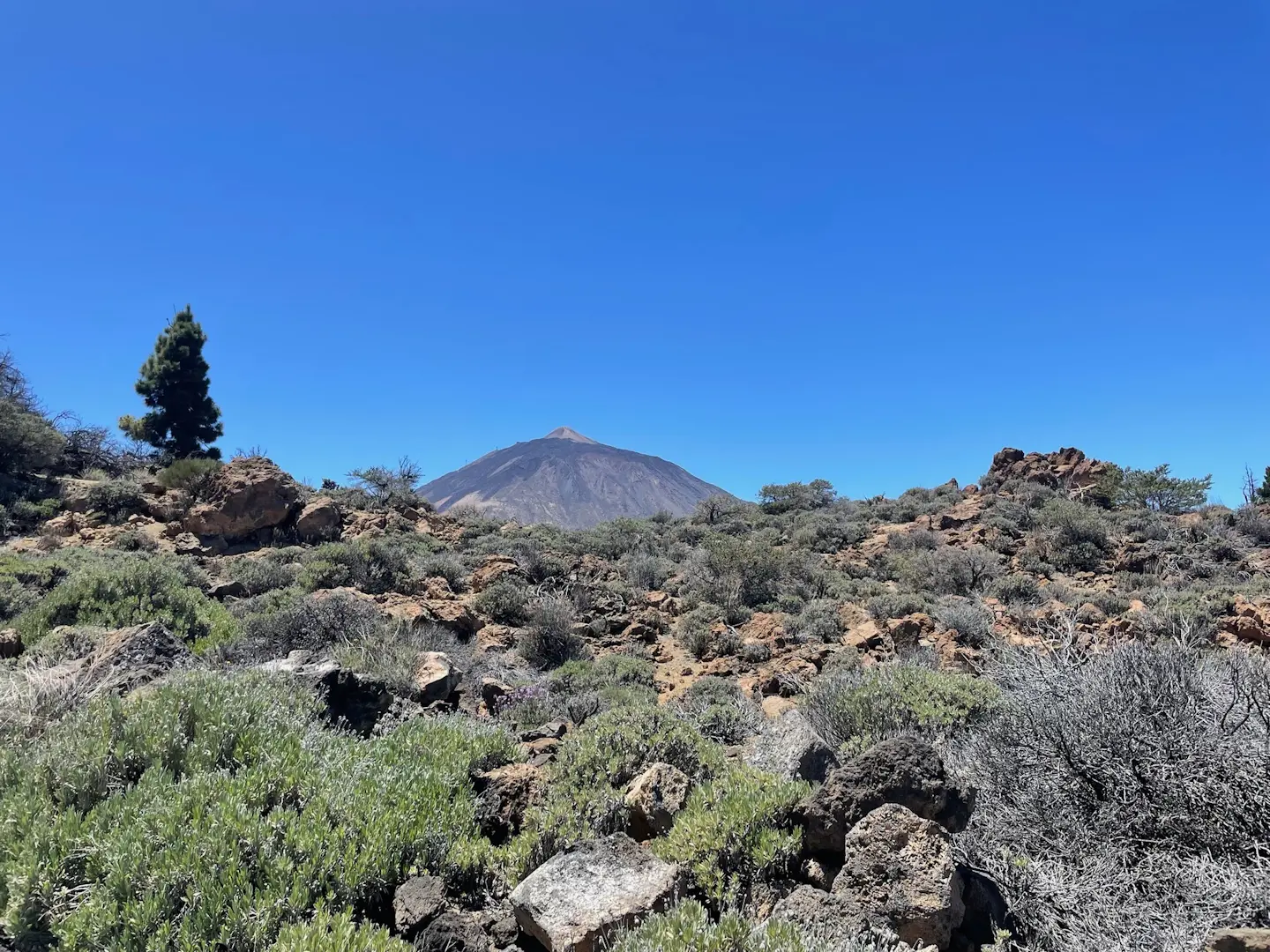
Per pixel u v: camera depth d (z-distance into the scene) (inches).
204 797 147.3
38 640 338.0
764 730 265.6
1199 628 530.9
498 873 152.4
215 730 178.2
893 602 676.7
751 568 839.1
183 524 909.8
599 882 129.6
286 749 178.7
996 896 131.0
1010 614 623.5
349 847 140.3
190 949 113.1
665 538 1261.1
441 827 159.2
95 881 128.3
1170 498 1440.7
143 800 148.1
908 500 1581.0
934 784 141.9
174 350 1520.7
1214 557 1002.1
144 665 273.4
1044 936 122.0
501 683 393.1
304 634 423.8
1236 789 139.2
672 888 130.0
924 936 117.4
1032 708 172.2
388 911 140.3
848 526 1256.8
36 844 131.5
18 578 566.6
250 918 120.3
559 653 546.0
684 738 197.2
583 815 163.3
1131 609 656.4
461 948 121.5
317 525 968.9
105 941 117.0
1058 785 154.2
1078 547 997.2
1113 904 122.2
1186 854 136.2
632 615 674.2
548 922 122.1
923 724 200.7
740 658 544.1
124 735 174.4
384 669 315.6
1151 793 146.3
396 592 682.2
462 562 884.0
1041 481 1526.8
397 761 188.1
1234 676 162.6
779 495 1702.8
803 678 433.1
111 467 1242.6
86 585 409.4
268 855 134.5
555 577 806.5
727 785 165.9
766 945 104.7
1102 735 155.2
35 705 216.8
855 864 127.8
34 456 1065.5
